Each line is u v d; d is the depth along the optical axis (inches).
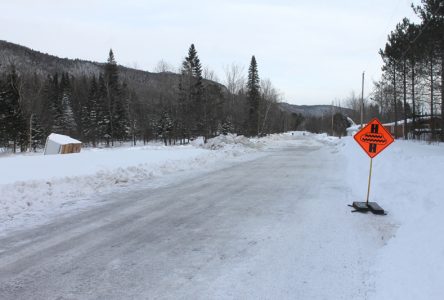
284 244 246.8
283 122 4906.5
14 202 347.6
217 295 174.4
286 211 342.3
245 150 1157.1
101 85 3011.8
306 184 500.1
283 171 647.1
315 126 5600.4
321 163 788.0
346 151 1044.5
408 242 216.7
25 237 263.1
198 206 365.7
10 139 2354.8
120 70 3715.6
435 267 169.3
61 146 1328.7
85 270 204.2
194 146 1311.5
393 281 175.3
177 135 2630.4
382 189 398.9
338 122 3604.8
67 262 215.9
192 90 2415.1
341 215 323.6
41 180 412.8
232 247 242.1
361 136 350.9
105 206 363.6
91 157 650.8
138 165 592.4
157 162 650.2
